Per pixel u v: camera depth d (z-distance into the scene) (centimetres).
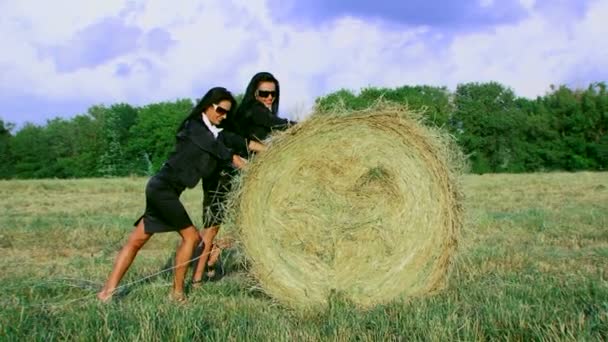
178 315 457
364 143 570
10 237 949
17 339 409
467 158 571
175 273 571
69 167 6338
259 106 609
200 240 589
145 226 575
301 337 429
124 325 435
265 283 557
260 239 557
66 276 650
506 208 1350
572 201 1512
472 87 5256
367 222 566
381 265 566
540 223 1024
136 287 614
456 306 486
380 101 563
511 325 424
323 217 566
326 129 562
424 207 564
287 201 564
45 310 480
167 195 565
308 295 559
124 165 6250
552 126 5109
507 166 5225
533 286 552
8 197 1909
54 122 6519
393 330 442
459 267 624
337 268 567
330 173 569
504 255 741
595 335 401
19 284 598
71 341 417
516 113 5178
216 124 589
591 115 4909
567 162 5028
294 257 564
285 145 557
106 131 6262
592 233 916
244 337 424
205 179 645
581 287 527
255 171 553
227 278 672
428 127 568
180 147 570
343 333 430
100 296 562
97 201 1731
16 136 6384
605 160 4841
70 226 1065
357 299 561
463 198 559
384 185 573
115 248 866
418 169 566
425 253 563
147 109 6150
